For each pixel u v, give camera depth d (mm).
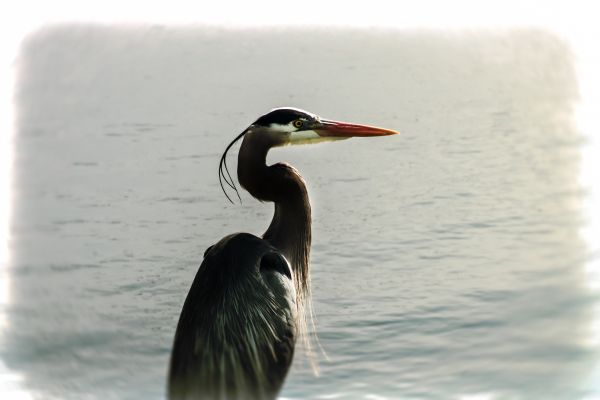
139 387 9414
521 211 15430
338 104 27312
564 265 12734
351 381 9273
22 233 14727
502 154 20234
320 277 12500
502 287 11992
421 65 36531
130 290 12188
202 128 24047
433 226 14828
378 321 10891
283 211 8336
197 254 13672
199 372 7234
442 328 10570
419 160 19797
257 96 29266
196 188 17594
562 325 10383
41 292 11961
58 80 33000
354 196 16812
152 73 35875
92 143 22484
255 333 7375
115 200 16719
